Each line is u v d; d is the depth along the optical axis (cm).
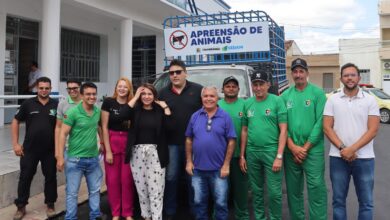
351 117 417
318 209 436
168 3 1294
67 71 1294
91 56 1413
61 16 1217
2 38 998
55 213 534
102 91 1447
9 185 545
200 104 496
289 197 463
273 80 824
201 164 449
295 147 436
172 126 491
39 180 604
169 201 511
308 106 436
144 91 468
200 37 824
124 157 488
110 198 506
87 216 543
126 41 1272
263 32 783
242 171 473
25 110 513
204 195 461
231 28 801
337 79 4088
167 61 852
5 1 995
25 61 1114
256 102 453
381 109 1741
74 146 478
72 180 481
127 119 478
